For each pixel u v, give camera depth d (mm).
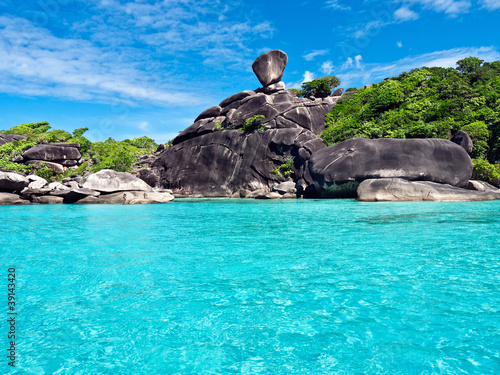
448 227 9438
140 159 48688
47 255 6648
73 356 2879
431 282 4652
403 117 32688
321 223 10891
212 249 7055
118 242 8023
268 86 40750
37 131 62594
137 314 3725
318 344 3023
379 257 6105
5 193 24000
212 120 40594
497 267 5363
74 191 23312
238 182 35500
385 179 20391
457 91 36125
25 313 3785
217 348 2982
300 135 33906
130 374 2598
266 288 4520
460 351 2865
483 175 25391
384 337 3133
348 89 46375
